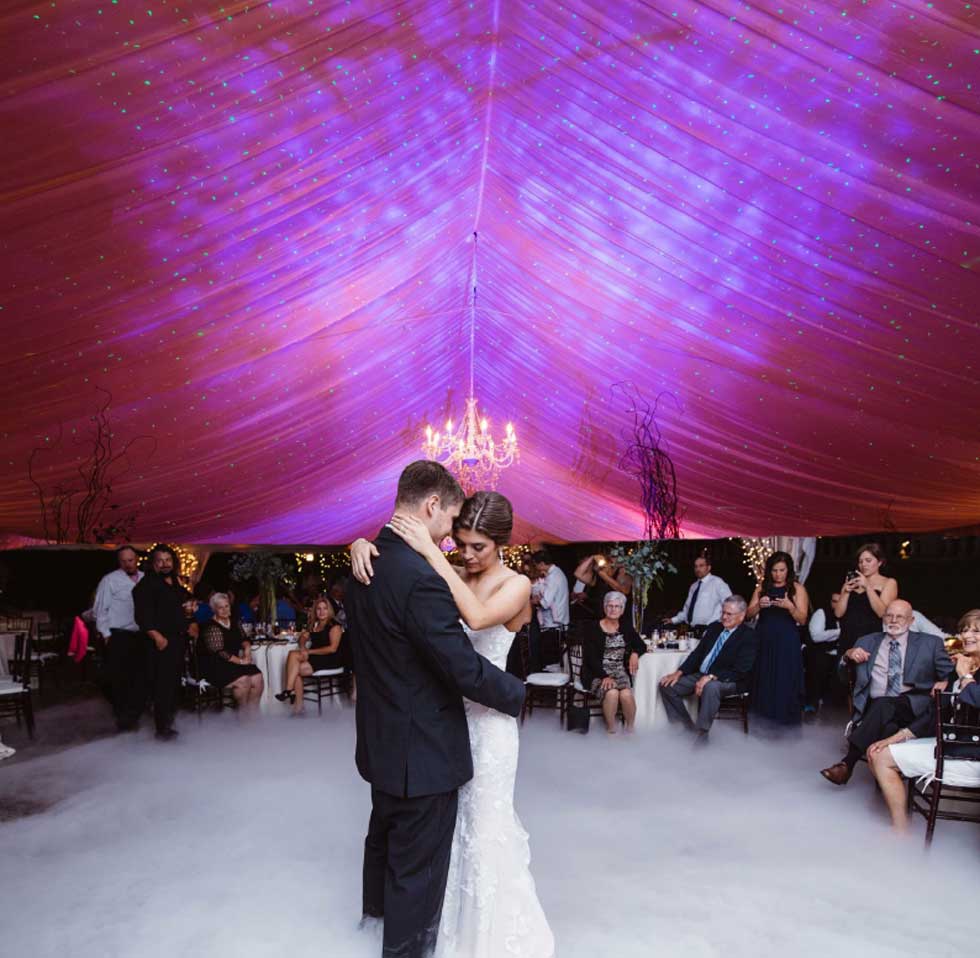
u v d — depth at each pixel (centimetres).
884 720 444
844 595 596
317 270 418
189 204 325
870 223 345
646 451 675
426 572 231
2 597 1243
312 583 1033
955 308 375
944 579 973
